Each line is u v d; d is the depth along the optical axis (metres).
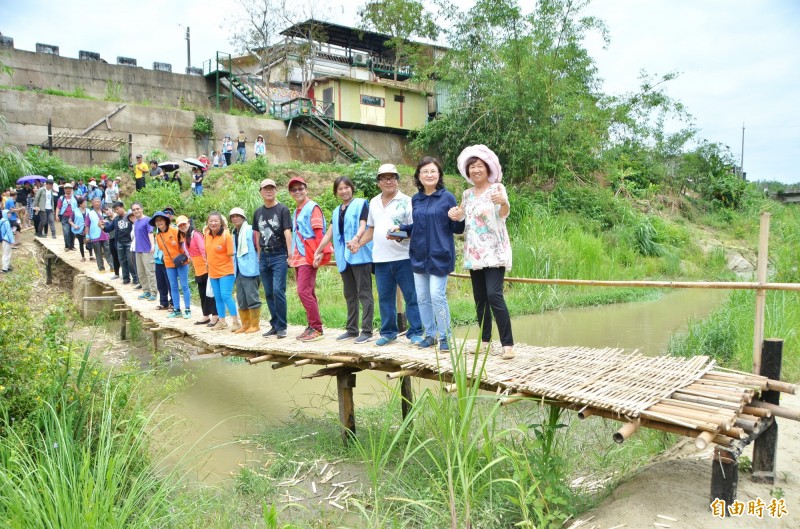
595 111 24.19
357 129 26.73
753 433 3.73
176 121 23.12
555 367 4.51
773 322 7.59
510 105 22.55
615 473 4.57
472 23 23.56
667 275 19.70
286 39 26.95
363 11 27.22
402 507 4.01
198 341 7.39
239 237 7.02
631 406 3.53
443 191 4.98
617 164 27.11
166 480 3.97
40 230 15.62
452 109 24.83
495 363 4.66
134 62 26.78
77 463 3.77
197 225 15.34
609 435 5.50
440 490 3.83
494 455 4.28
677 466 4.27
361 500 4.29
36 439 4.09
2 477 3.22
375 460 3.49
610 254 19.39
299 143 25.41
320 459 5.17
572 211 22.12
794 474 4.24
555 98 22.89
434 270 4.93
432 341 5.20
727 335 7.83
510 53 22.83
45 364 4.57
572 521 3.78
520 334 10.73
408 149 27.84
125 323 10.49
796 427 5.19
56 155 20.91
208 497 4.33
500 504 3.89
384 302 5.49
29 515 3.10
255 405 6.90
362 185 20.23
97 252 12.37
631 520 3.53
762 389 3.98
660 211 26.53
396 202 5.32
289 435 5.71
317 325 6.36
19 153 18.53
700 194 30.28
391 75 29.28
